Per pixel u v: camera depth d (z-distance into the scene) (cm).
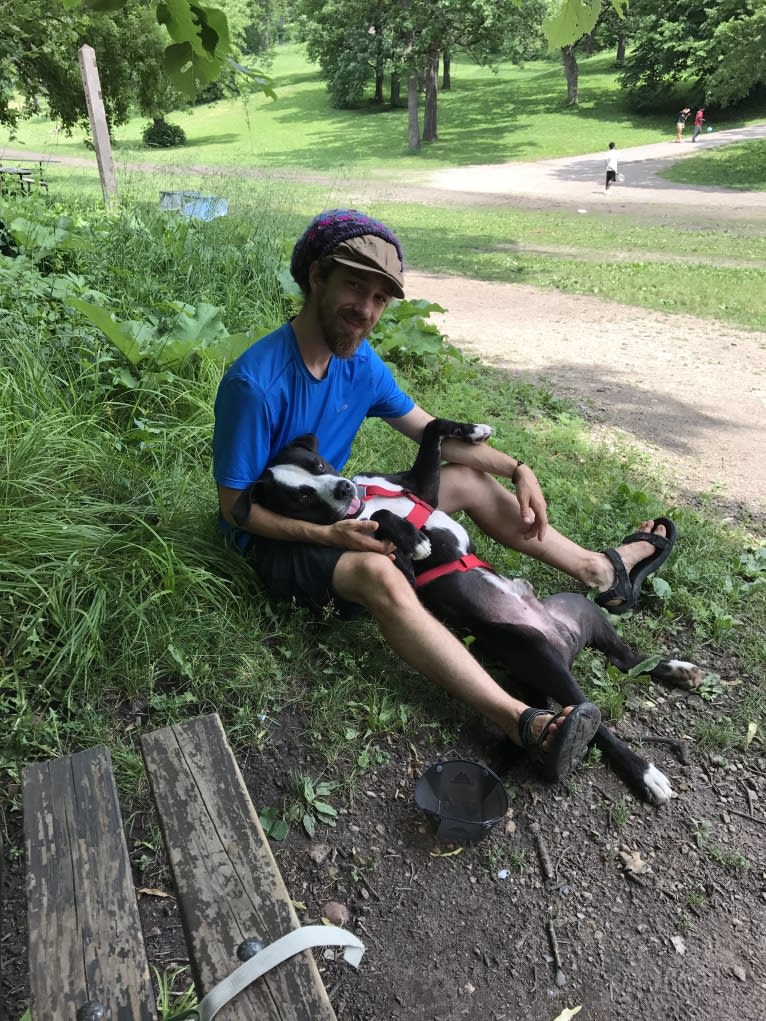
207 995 128
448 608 289
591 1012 200
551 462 475
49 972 131
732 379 703
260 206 905
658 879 233
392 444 457
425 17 3244
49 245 639
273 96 222
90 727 258
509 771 264
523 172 2750
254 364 273
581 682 299
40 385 414
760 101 3775
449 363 614
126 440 412
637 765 259
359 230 252
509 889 229
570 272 1217
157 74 1783
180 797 157
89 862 146
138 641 285
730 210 1956
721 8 3106
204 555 320
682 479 491
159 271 661
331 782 254
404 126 4025
